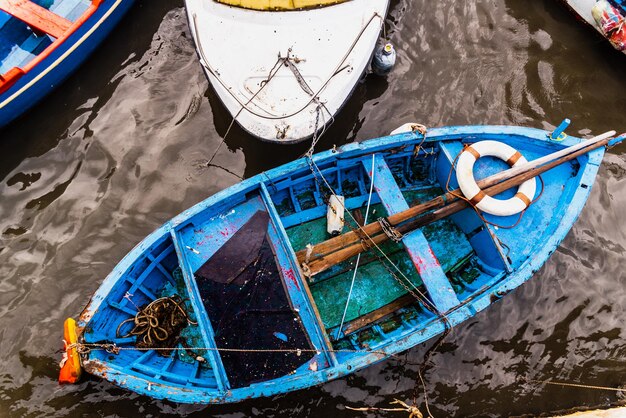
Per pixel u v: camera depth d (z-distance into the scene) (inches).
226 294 220.2
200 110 305.0
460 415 243.6
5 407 234.2
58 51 283.7
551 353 256.8
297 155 296.0
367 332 238.4
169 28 325.7
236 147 296.8
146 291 232.8
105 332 212.1
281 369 207.8
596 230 284.7
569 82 321.1
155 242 217.0
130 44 320.2
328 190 261.1
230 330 214.2
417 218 235.9
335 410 241.6
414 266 241.6
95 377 239.1
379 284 246.8
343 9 274.4
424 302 237.1
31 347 245.6
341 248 232.1
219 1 272.4
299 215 254.5
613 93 320.5
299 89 255.4
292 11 270.4
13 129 294.8
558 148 248.5
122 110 304.3
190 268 217.3
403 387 247.0
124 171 288.5
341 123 302.8
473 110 310.7
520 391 249.4
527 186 239.5
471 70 320.5
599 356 257.3
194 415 238.1
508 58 325.1
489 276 241.3
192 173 290.0
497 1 338.6
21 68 276.5
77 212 277.4
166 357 225.9
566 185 246.5
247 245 228.5
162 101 307.1
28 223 274.5
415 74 317.1
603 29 310.5
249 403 240.2
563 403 247.9
